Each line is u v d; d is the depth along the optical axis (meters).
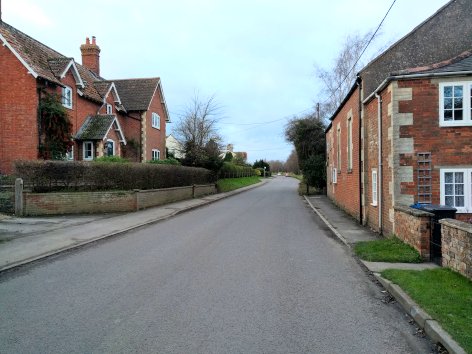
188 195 27.62
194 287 6.73
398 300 6.09
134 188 19.83
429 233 8.60
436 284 6.46
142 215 17.28
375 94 12.80
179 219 16.70
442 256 7.92
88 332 4.82
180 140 38.69
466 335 4.49
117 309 5.65
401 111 11.05
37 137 21.08
